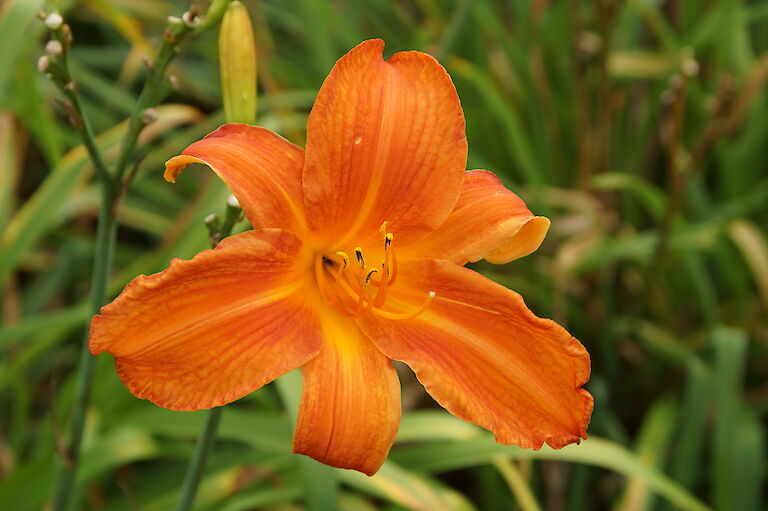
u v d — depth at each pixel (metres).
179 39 0.42
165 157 0.69
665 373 0.74
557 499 0.63
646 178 0.82
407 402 0.68
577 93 0.77
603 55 0.70
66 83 0.42
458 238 0.42
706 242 0.70
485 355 0.41
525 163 0.72
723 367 0.63
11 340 0.55
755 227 0.79
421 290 0.42
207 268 0.38
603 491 0.68
